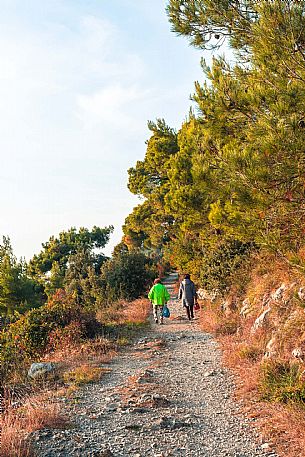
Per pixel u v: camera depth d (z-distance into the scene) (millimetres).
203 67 10086
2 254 40500
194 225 19422
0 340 15398
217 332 14984
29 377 11016
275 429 7133
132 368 11445
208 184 9867
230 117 10266
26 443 6395
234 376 10273
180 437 7000
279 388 8453
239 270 17219
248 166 8375
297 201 9039
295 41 8312
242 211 9531
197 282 25281
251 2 10312
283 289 11711
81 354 12734
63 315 15859
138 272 30109
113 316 19734
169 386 9789
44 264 69750
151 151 32625
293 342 9609
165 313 18812
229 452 6500
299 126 8016
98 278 31109
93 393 9234
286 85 8297
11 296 39531
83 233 76438
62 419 7512
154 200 35469
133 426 7336
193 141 11086
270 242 8812
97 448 6480
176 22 11656
